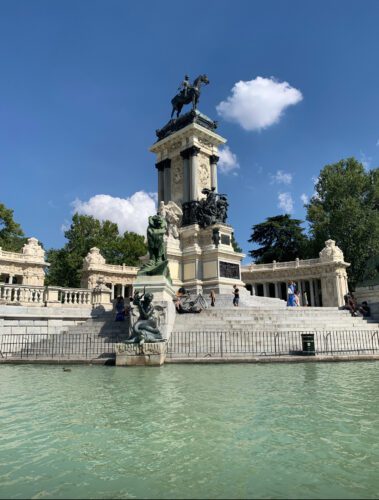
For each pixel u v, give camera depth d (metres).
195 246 35.16
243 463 4.79
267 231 71.88
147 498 3.87
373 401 8.25
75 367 14.83
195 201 37.72
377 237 59.31
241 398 8.57
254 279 60.31
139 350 14.99
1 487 4.18
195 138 40.19
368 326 24.28
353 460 4.88
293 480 4.29
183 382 10.87
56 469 4.67
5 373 13.36
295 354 17.28
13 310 22.30
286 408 7.62
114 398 8.73
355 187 62.59
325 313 26.84
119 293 65.62
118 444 5.55
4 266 54.28
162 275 18.73
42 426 6.52
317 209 64.00
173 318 20.36
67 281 69.94
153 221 19.88
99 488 4.12
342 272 54.41
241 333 19.00
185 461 4.87
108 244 73.44
